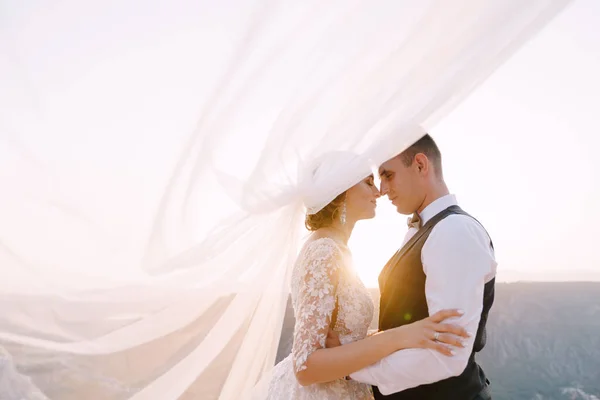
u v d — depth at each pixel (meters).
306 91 1.39
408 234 2.15
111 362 1.45
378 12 1.34
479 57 1.35
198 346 1.60
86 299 1.43
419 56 1.38
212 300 1.63
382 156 1.44
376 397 2.05
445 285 1.74
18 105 1.24
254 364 1.74
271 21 1.29
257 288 1.68
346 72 1.38
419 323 1.72
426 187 2.04
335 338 1.88
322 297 1.83
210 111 1.33
